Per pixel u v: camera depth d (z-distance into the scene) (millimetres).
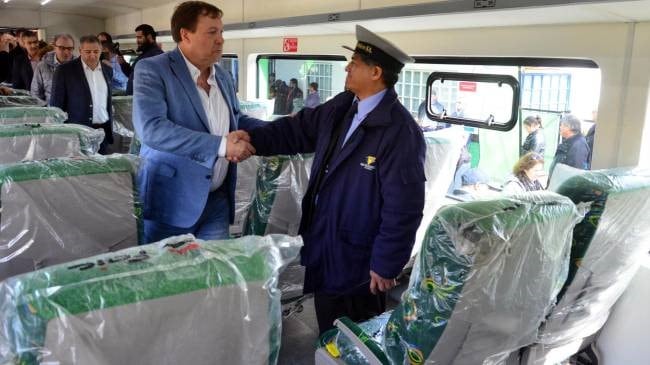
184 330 873
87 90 4496
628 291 2064
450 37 2918
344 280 2002
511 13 2248
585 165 2445
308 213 2078
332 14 3373
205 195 2197
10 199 1574
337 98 2156
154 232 2297
